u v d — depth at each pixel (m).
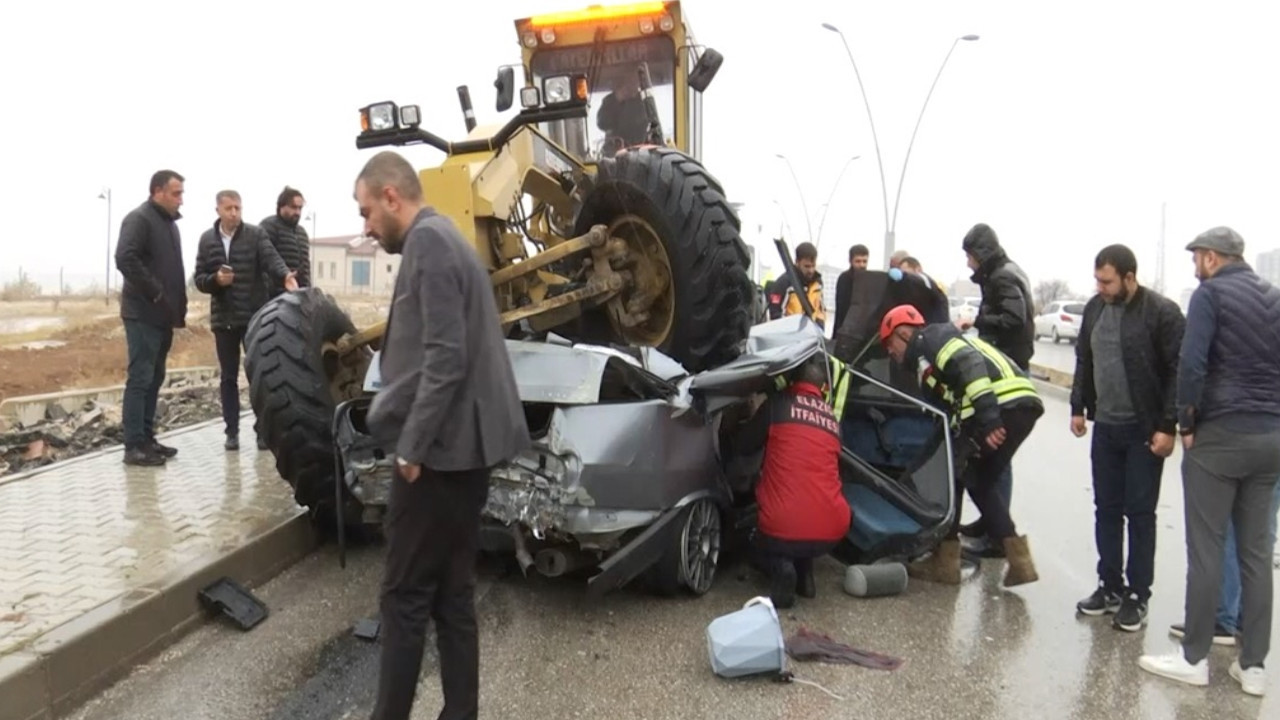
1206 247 4.13
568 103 5.18
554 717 3.67
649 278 5.61
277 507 5.59
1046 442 10.90
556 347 4.64
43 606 3.93
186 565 4.50
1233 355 4.01
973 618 4.90
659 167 5.31
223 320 7.04
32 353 18.80
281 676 3.94
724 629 4.07
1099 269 4.63
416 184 3.27
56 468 6.61
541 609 4.82
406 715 3.20
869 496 5.57
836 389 5.63
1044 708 3.87
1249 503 4.07
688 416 4.77
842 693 3.95
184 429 8.41
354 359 5.75
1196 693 4.05
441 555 3.18
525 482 4.43
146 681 3.86
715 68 7.39
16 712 3.33
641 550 4.47
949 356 5.32
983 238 6.43
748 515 5.36
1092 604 4.95
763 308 9.24
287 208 7.46
